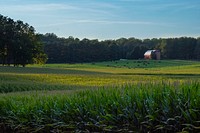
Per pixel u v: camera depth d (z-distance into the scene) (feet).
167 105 20.76
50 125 26.12
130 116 21.97
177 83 23.58
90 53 431.84
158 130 21.12
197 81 23.27
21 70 224.94
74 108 25.34
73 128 25.49
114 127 22.56
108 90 26.20
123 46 480.23
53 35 465.06
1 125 31.73
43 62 306.55
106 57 442.50
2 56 289.94
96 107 24.16
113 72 233.14
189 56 446.60
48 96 30.83
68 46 420.77
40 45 302.86
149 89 23.20
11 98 35.47
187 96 20.71
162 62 404.77
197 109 19.80
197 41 442.50
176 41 454.40
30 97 33.81
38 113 27.96
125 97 23.20
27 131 28.91
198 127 19.20
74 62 417.90
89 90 28.78
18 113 29.37
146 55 469.98
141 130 21.48
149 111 21.20
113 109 23.16
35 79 149.69
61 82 137.59
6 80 136.46
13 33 295.07
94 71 244.22
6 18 302.45
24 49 283.38
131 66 350.84
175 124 20.43
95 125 23.25
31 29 302.25
